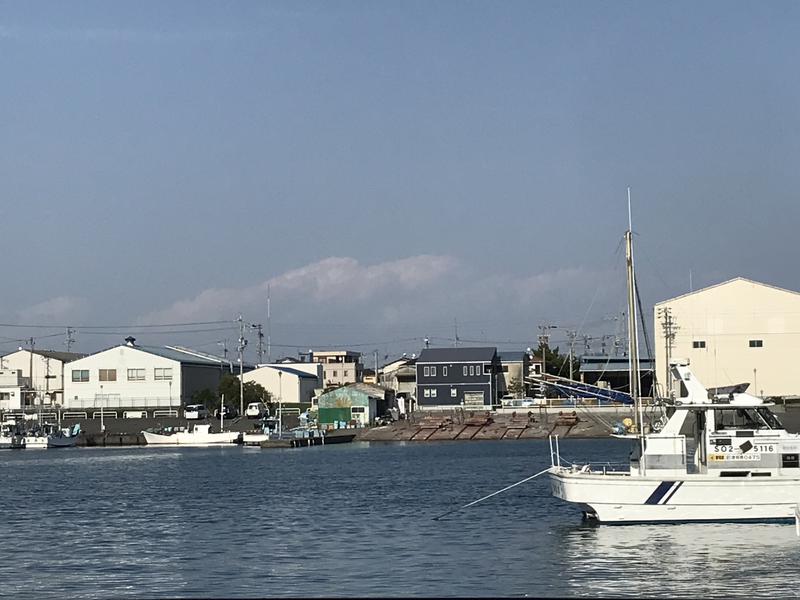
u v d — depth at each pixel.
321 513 62.72
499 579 40.34
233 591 39.69
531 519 56.50
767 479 47.66
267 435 156.88
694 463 49.00
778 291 142.25
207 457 129.12
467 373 181.12
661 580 39.03
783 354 141.75
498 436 154.75
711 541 45.41
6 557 48.31
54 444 161.12
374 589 39.41
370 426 169.88
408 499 69.50
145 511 66.69
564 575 40.44
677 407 48.47
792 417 100.38
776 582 38.25
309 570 43.41
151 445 162.38
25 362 199.00
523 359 192.88
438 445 145.12
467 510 61.81
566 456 109.69
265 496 74.50
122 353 183.12
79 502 73.81
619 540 46.28
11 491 84.31
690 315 144.38
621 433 50.62
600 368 175.88
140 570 44.38
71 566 45.59
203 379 193.50
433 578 41.00
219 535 54.22
